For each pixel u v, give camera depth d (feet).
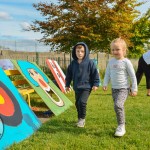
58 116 12.33
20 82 14.55
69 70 11.19
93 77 10.78
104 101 16.61
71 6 34.01
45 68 39.45
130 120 11.43
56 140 8.77
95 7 33.27
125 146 8.30
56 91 16.05
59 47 35.81
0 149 7.87
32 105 15.64
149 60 15.51
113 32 34.01
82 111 10.55
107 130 10.01
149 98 17.93
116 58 9.76
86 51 10.79
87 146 8.23
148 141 8.76
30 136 9.21
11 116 9.40
